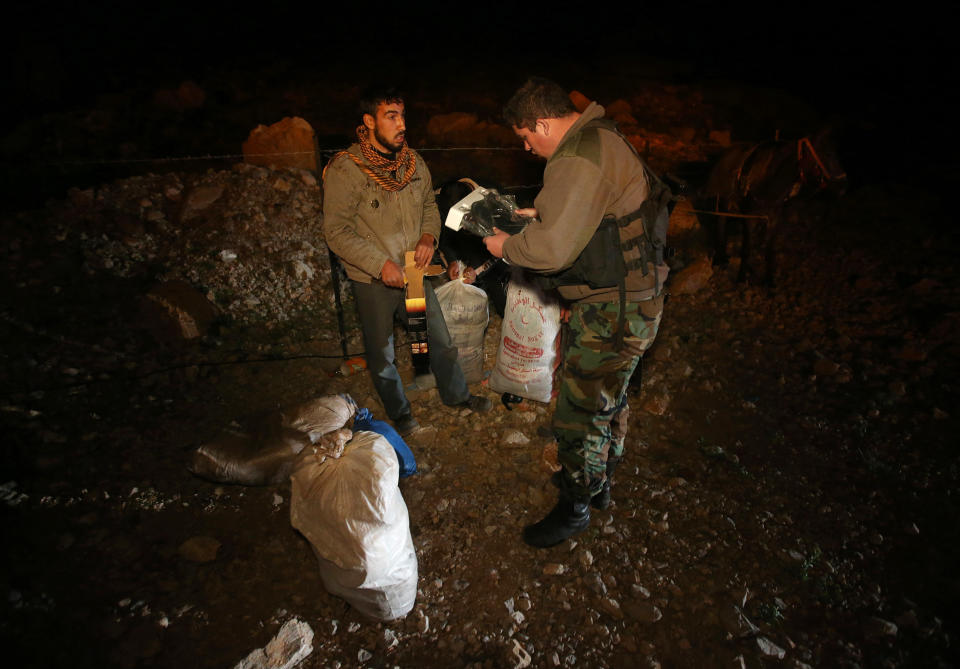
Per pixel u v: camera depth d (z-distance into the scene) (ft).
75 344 11.62
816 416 11.73
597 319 7.44
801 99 33.96
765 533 9.16
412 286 9.39
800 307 15.47
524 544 8.78
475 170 23.26
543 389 11.01
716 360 13.41
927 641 7.80
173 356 11.96
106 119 25.11
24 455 9.35
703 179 22.82
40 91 26.99
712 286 16.53
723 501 9.70
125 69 32.76
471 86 34.63
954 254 17.31
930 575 8.66
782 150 15.98
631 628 7.76
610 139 6.70
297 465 7.48
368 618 7.64
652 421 11.47
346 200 8.82
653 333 7.70
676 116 31.58
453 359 10.55
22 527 8.32
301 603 7.86
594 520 9.21
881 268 17.04
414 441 10.49
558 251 6.63
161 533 8.59
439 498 9.48
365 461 7.32
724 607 7.97
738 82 36.32
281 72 34.78
